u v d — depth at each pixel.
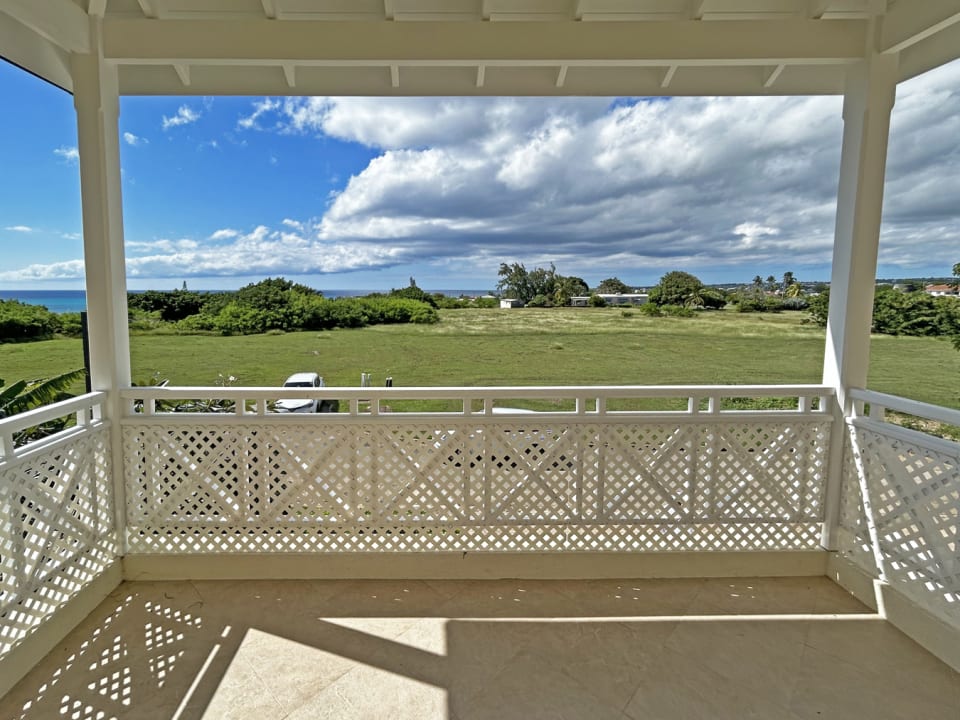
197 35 2.47
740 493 2.80
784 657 2.16
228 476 2.76
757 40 2.51
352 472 2.76
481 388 2.73
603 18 2.62
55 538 2.26
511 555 2.82
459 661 2.12
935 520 2.21
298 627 2.36
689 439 2.77
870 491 2.58
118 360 2.67
